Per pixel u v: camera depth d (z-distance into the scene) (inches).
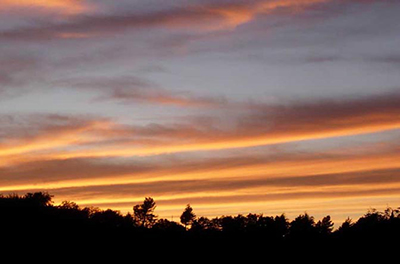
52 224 2197.3
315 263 2059.5
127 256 2076.8
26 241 2010.3
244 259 2144.4
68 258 1953.7
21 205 2303.2
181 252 2203.5
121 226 2423.7
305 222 2381.9
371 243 2060.8
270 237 2372.0
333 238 2222.0
